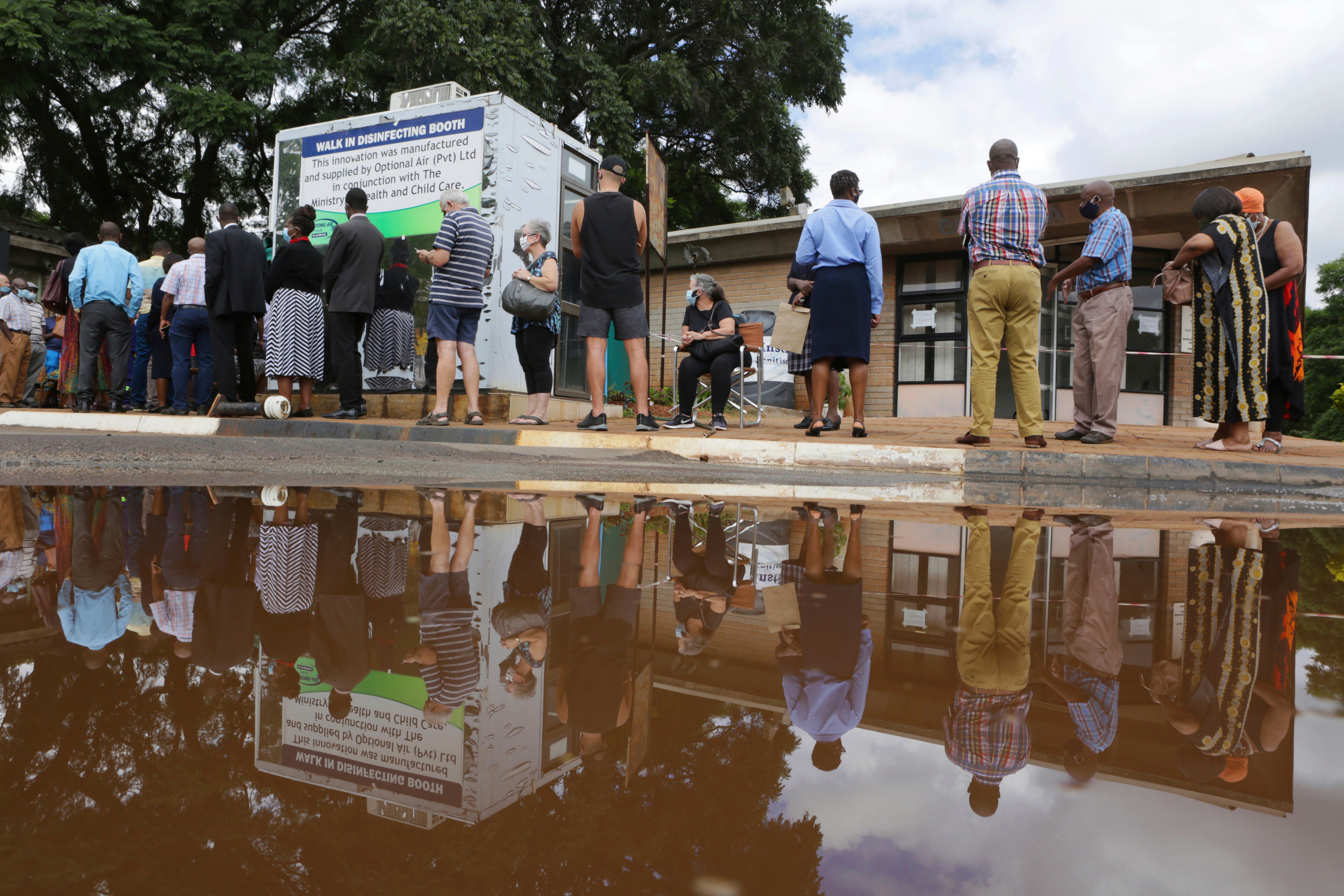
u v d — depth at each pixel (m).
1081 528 2.24
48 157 15.68
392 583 1.26
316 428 5.20
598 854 0.36
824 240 5.00
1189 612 1.14
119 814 0.39
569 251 7.82
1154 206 9.51
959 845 0.37
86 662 0.73
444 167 7.14
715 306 5.84
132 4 13.84
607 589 1.28
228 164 17.17
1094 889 0.31
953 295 11.04
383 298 7.20
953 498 3.23
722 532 2.03
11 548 1.52
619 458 4.38
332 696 0.67
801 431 6.03
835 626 1.04
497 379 6.96
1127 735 0.58
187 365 6.64
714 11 18.08
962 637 0.97
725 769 0.51
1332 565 1.61
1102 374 5.09
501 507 2.48
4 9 12.26
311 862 0.34
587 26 17.88
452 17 13.95
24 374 8.69
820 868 0.34
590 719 0.63
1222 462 4.13
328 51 16.36
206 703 0.62
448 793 0.46
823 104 21.00
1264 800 0.44
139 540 1.64
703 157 21.02
